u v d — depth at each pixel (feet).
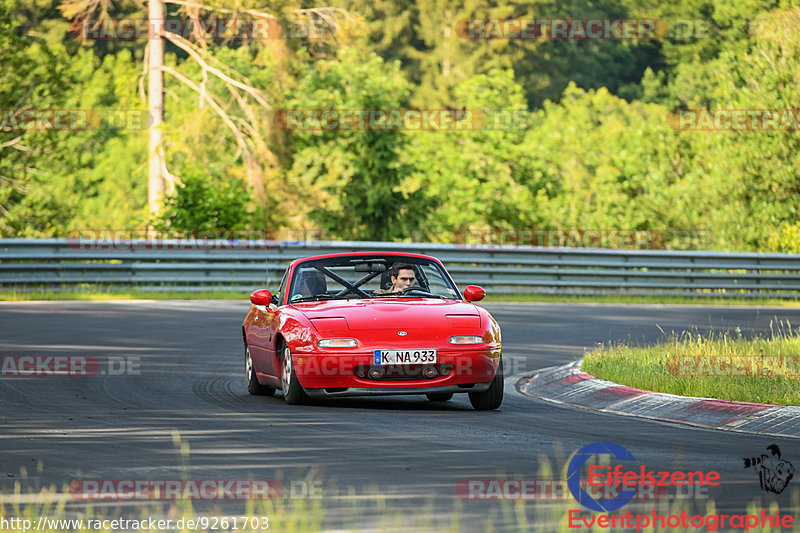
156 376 151.64
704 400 122.01
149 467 87.66
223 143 561.43
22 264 279.28
